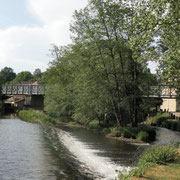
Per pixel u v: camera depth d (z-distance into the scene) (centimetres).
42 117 4109
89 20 2534
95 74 2619
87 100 2981
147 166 1003
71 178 1052
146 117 5178
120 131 2492
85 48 2678
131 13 2342
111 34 2520
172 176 855
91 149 1748
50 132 2633
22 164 1257
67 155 1514
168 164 1050
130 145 1989
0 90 7094
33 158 1395
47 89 4775
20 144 1816
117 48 2475
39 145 1809
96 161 1373
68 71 4438
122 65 2641
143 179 820
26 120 4112
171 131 3334
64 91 4231
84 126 3572
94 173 1137
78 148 1766
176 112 5412
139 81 2664
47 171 1148
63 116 4544
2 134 2292
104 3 2419
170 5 1156
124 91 2803
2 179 1009
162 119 4325
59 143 1944
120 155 1555
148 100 2747
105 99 2819
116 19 2425
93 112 3369
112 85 2731
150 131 2403
